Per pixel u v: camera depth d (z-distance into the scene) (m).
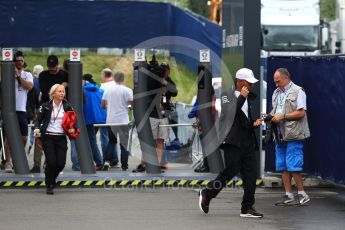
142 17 69.44
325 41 61.72
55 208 22.05
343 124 22.48
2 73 26.62
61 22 68.38
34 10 67.62
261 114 23.73
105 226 19.41
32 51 69.75
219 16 70.94
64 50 70.06
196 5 88.19
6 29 67.38
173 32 69.31
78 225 19.53
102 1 69.06
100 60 69.94
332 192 25.55
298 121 22.45
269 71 26.23
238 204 22.95
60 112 24.28
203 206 20.97
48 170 24.33
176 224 19.75
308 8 61.47
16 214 21.06
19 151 26.84
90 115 28.94
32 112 30.52
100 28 69.19
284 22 60.88
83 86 28.98
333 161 23.22
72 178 26.06
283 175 23.14
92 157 27.14
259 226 19.58
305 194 23.03
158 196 24.36
